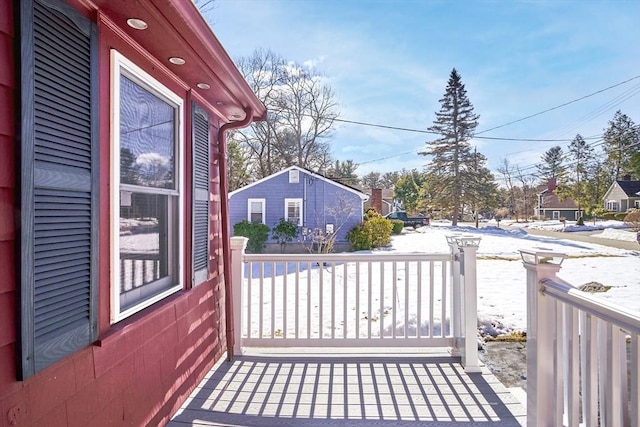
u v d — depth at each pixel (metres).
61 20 1.40
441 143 27.81
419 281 3.29
